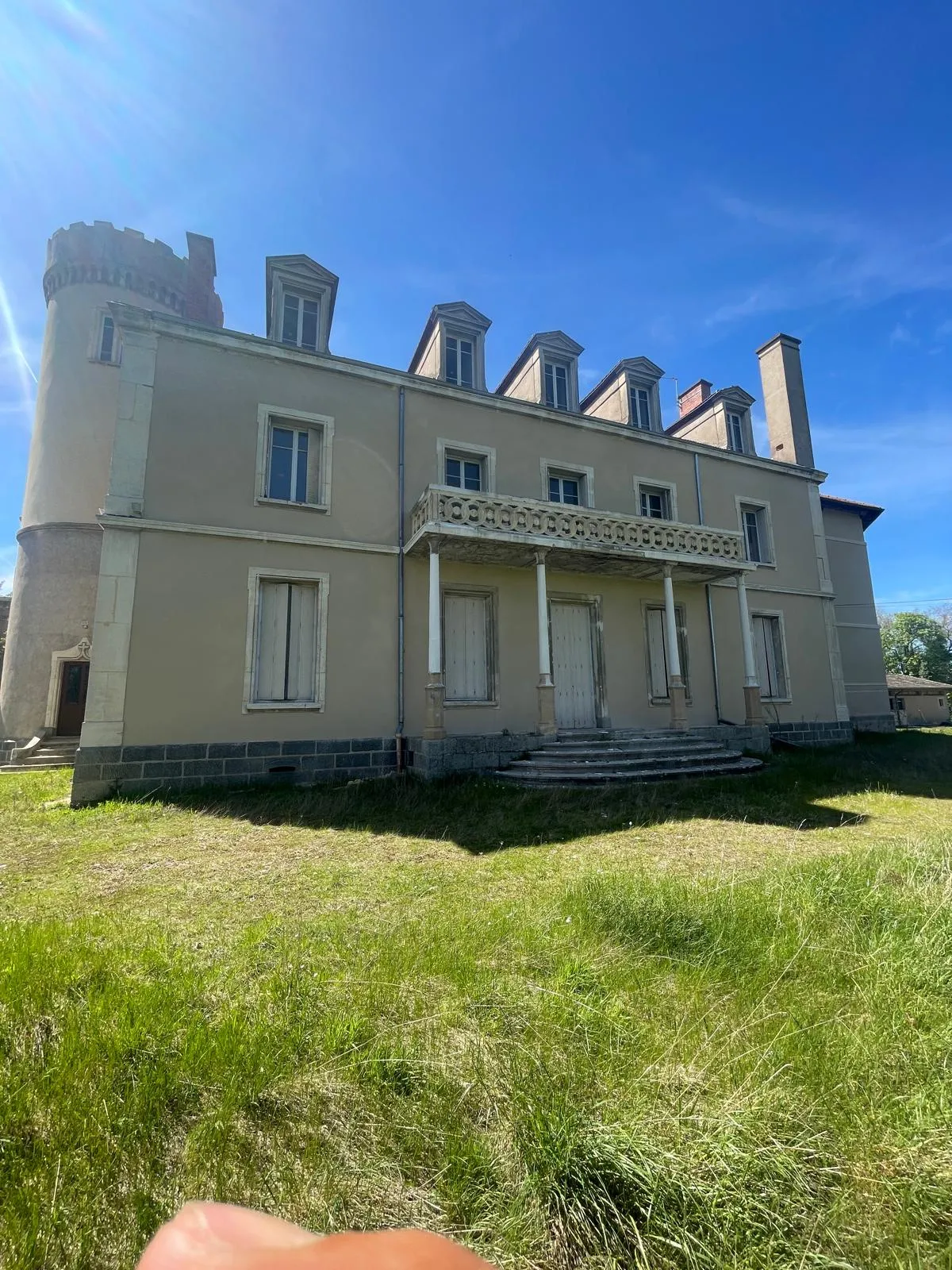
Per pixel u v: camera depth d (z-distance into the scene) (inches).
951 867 178.2
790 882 172.2
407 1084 87.0
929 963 116.4
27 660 605.6
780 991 110.8
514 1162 73.4
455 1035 98.2
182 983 114.8
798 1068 86.8
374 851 237.1
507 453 518.6
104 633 364.8
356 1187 70.3
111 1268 61.0
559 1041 95.6
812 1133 74.1
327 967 124.1
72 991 111.5
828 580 671.8
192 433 408.2
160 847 244.5
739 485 636.7
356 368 464.1
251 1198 68.5
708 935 134.6
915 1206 64.1
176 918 160.6
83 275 686.5
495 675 479.2
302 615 429.4
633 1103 79.8
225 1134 75.6
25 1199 67.2
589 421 553.0
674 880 176.9
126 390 394.9
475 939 138.2
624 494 566.3
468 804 318.7
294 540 421.7
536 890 183.6
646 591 558.9
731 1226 61.9
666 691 554.9
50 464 647.1
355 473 454.0
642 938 136.1
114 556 375.2
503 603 491.2
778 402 720.3
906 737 681.6
